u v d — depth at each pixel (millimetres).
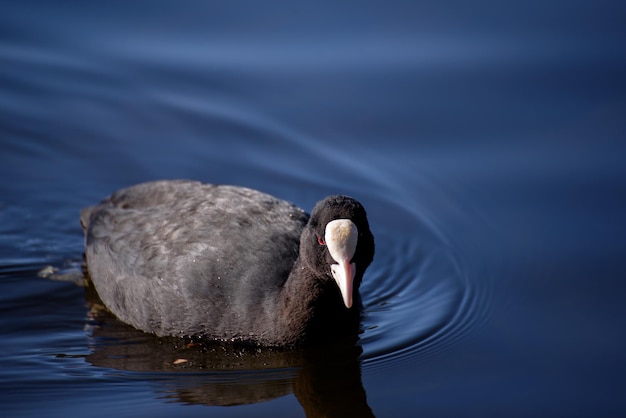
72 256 15156
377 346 12703
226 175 17047
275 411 11195
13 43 20281
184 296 12578
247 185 16750
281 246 12758
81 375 11961
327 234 11391
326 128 18016
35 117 18391
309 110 18406
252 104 18578
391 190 16656
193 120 18297
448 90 18609
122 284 13211
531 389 11562
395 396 11508
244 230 12844
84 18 20922
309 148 17594
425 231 15727
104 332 13109
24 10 20984
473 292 14117
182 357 12453
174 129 18141
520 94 18391
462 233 15516
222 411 11156
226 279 12484
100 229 13984
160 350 12625
